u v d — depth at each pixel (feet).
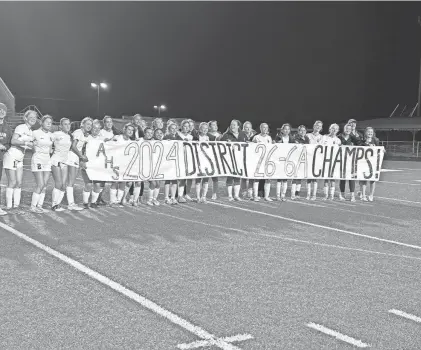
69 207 30.09
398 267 18.29
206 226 25.62
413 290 15.56
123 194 32.86
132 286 15.37
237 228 25.23
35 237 22.03
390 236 24.08
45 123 28.55
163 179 32.91
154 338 11.64
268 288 15.42
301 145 37.14
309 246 21.44
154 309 13.46
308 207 33.58
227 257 19.17
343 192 38.68
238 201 35.86
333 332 12.17
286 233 24.21
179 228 24.90
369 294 15.07
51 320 12.60
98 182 31.42
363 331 12.27
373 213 31.35
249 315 13.16
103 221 26.50
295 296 14.74
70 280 15.85
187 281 15.98
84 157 29.94
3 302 13.78
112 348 11.09
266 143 36.24
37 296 14.32
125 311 13.29
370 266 18.34
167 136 34.04
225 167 35.19
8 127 28.35
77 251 19.65
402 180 57.93
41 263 17.76
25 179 48.60
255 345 11.37
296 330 12.25
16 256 18.67
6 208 29.32
